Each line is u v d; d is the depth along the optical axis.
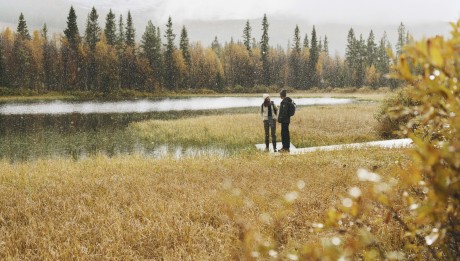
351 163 10.33
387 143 15.52
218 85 117.94
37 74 92.31
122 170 10.49
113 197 7.33
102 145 23.94
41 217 6.23
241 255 3.88
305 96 92.88
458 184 1.42
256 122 28.59
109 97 88.44
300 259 3.05
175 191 7.74
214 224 5.86
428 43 1.42
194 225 5.58
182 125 28.91
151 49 105.31
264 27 123.88
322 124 26.62
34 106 58.00
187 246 5.09
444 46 1.42
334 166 10.12
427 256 2.89
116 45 102.75
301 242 4.52
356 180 7.92
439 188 1.45
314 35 129.00
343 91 112.25
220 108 56.16
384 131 20.78
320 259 2.12
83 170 10.69
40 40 103.69
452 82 1.47
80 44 97.31
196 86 118.44
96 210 6.59
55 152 21.92
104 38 102.69
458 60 1.46
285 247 4.30
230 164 11.10
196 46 133.62
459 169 1.42
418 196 2.52
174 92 106.81
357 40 126.25
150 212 6.25
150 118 40.72
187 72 112.44
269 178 8.79
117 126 33.03
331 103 64.38
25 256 4.76
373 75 115.38
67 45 97.06
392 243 3.98
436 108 1.62
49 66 94.44
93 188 8.15
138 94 95.56
